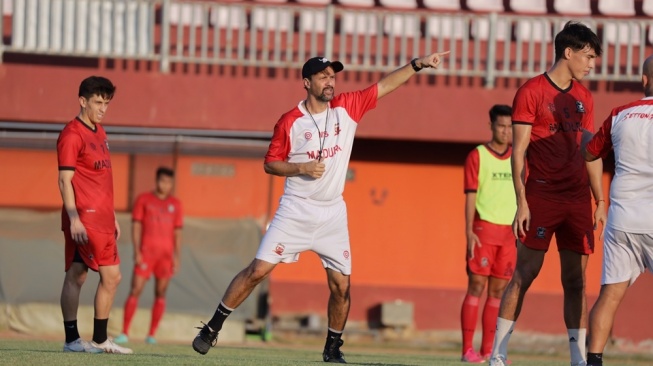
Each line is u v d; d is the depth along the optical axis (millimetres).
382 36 63125
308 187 27562
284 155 27641
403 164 66938
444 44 67312
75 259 31328
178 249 52250
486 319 39250
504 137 39031
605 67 61156
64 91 62281
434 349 62344
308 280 65750
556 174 25859
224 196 62406
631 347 64125
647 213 23562
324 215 27719
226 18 66500
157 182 51906
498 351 25719
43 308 57188
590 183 25656
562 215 25906
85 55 61656
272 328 62594
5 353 27906
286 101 62781
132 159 61312
